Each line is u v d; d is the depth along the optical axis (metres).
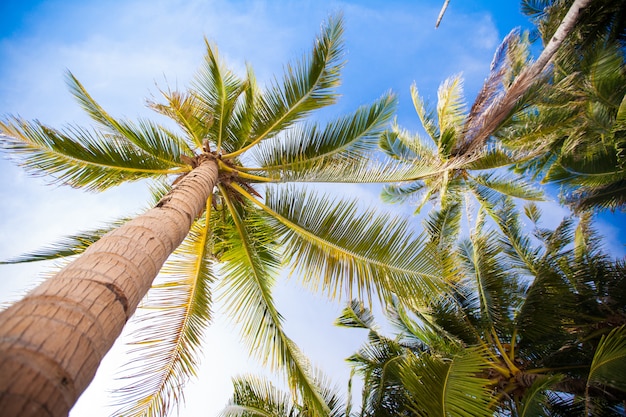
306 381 5.08
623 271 7.87
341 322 9.85
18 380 1.21
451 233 8.92
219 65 6.06
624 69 8.79
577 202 10.07
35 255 5.00
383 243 4.61
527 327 7.31
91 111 5.61
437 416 3.69
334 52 5.97
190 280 5.14
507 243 10.16
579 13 8.18
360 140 6.24
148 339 4.21
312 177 5.29
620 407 6.19
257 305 5.52
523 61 12.88
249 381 6.56
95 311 1.73
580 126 9.77
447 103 13.14
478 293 8.16
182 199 3.67
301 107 6.21
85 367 1.51
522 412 5.15
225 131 6.35
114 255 2.21
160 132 5.93
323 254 5.03
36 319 1.48
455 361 3.95
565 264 8.42
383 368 7.50
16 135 4.48
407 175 5.35
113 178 5.43
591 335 7.55
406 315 9.43
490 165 10.81
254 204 6.10
